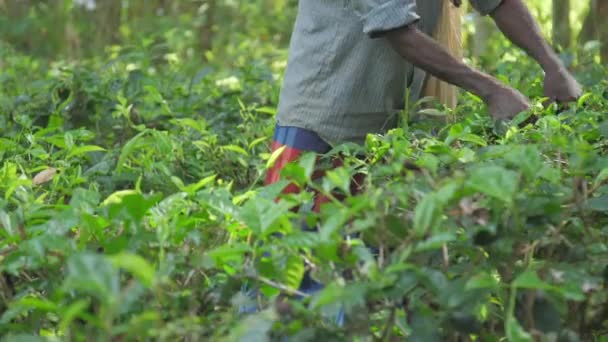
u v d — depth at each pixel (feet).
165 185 16.20
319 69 15.48
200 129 17.92
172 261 10.05
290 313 9.45
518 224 9.57
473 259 10.23
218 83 27.71
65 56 45.93
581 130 13.07
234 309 10.33
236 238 11.37
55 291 10.10
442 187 9.33
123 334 9.77
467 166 11.13
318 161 15.61
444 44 15.94
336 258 9.66
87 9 49.39
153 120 21.65
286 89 15.99
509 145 11.55
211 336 9.59
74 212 11.08
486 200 9.78
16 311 9.73
